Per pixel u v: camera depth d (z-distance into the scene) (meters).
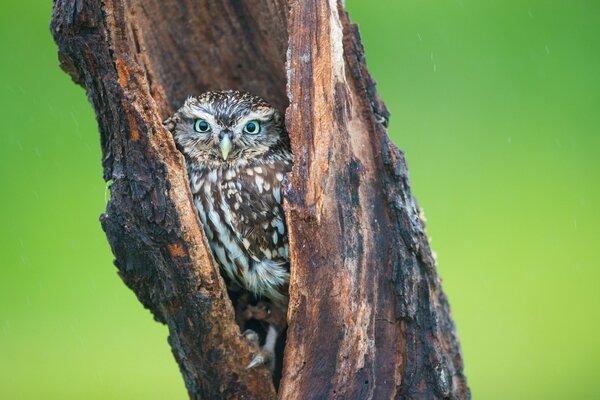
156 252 9.71
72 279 17.14
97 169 17.48
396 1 18.80
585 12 18.89
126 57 9.50
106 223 9.74
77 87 17.97
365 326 9.79
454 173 17.41
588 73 18.38
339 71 9.69
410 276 9.89
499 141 17.86
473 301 17.11
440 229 17.27
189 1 11.17
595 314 16.89
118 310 17.06
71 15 9.40
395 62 18.25
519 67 18.42
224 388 10.27
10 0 18.59
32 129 17.73
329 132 9.55
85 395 16.38
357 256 9.75
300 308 9.69
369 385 9.80
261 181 11.21
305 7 9.55
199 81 11.70
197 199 11.23
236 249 11.10
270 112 11.39
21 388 16.62
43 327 16.92
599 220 17.28
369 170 9.91
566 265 17.22
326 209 9.62
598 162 17.56
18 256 17.25
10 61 18.08
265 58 11.54
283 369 9.77
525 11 18.88
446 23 18.72
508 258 17.17
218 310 9.90
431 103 17.86
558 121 18.14
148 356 16.81
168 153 9.59
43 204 17.44
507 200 17.39
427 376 10.00
